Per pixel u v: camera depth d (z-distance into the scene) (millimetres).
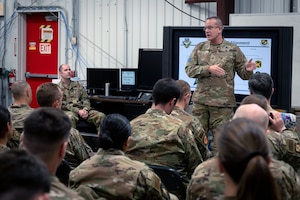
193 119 3035
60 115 1776
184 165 2744
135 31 7438
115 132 2148
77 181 2148
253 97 2590
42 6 8055
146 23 7352
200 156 2754
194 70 4227
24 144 1753
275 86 5023
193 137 2756
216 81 4254
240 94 5043
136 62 7473
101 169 2119
